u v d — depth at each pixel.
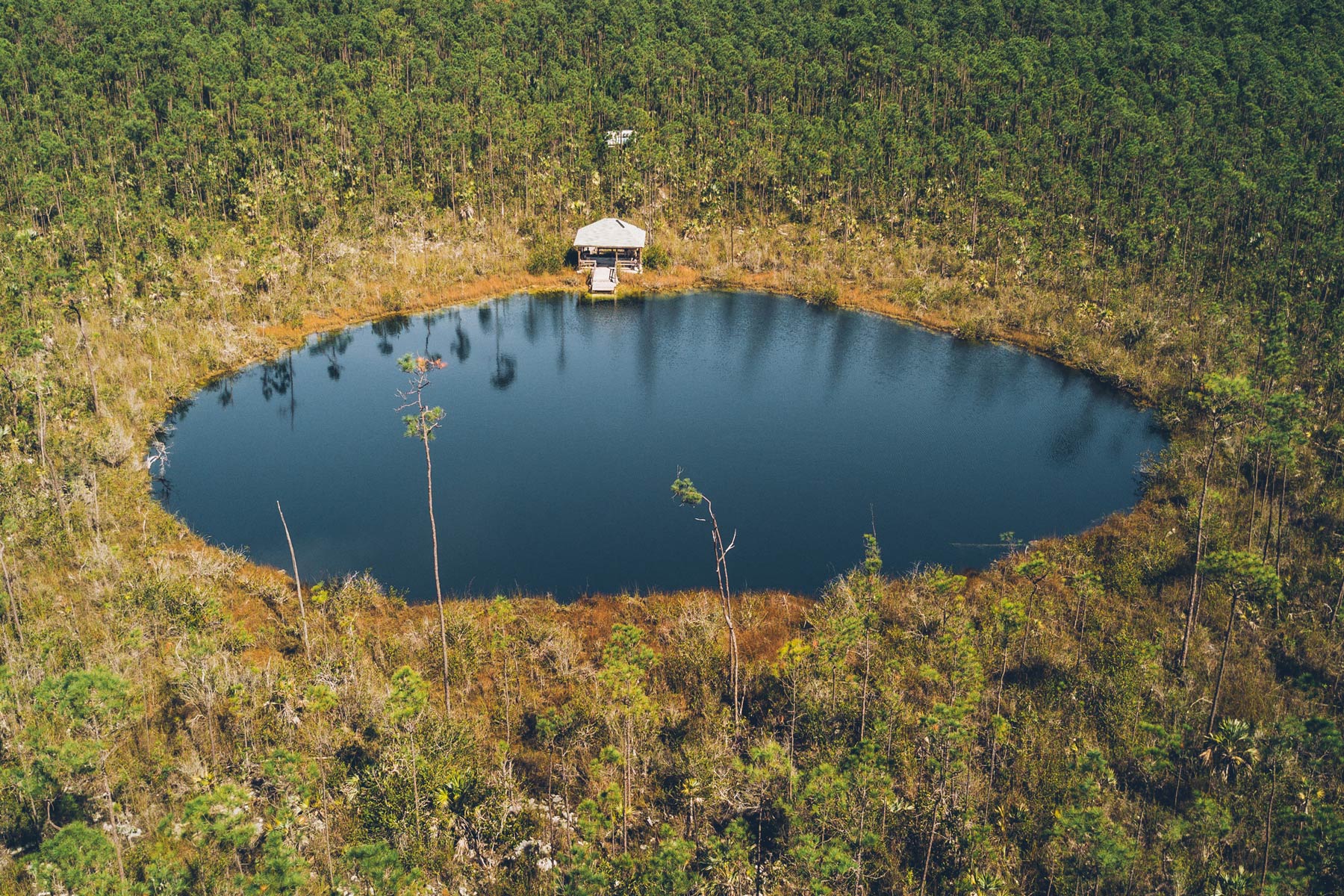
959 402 70.19
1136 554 47.62
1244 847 30.14
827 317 85.69
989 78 116.62
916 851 29.67
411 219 91.75
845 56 127.69
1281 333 68.25
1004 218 91.00
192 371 68.12
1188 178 94.44
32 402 53.50
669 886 26.20
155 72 112.75
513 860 29.33
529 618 43.09
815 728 34.75
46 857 25.69
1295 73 122.06
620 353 78.19
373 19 132.00
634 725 33.66
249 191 91.06
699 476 58.50
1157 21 138.88
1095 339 76.31
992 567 47.72
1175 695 36.84
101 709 28.14
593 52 136.25
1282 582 43.38
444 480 57.28
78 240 77.50
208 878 26.78
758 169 100.44
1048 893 28.58
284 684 35.28
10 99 104.75
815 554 49.78
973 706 33.25
